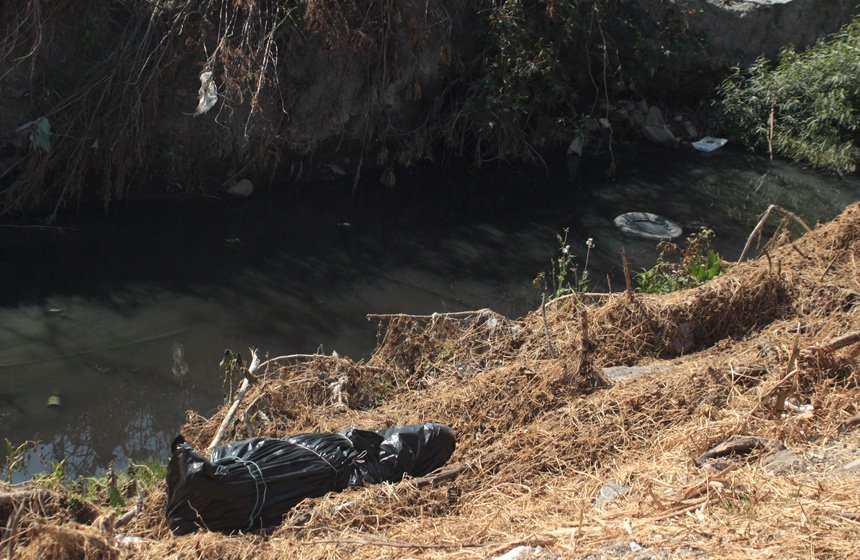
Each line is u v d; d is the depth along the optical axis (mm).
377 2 11773
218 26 11094
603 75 14000
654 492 4047
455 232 10859
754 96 14398
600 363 6145
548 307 7180
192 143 11242
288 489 4625
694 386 5230
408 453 4977
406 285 9383
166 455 6379
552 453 4910
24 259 9359
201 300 8789
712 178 13102
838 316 6082
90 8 10477
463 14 13086
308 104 11859
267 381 6199
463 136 13086
